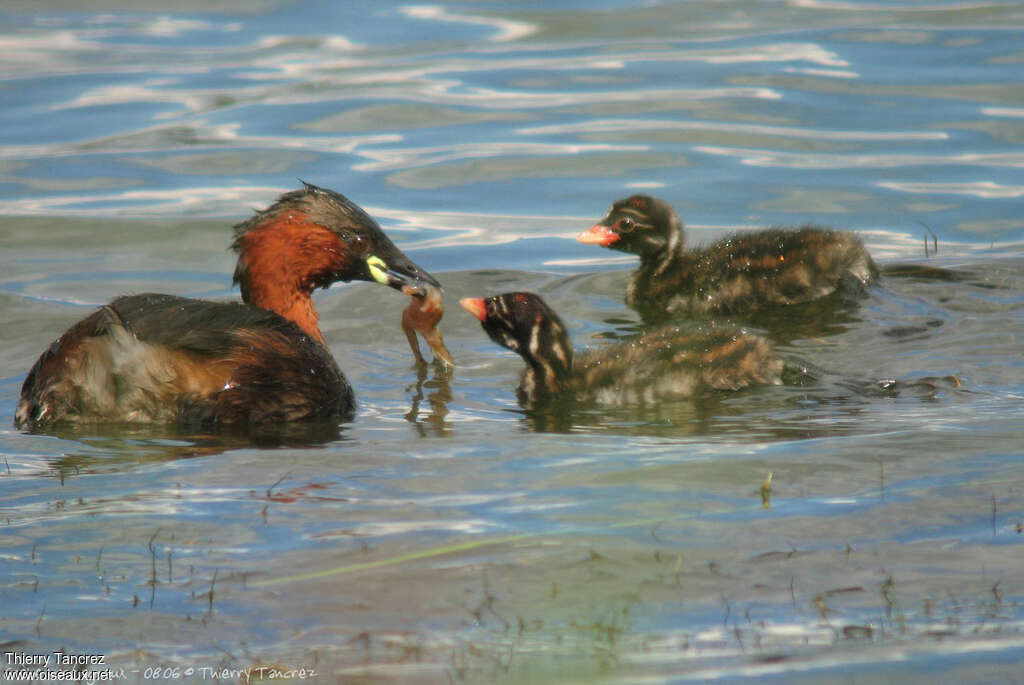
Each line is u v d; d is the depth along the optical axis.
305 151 21.55
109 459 10.50
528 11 29.84
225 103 23.83
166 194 19.81
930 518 8.68
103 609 7.59
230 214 19.05
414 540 8.53
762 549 8.26
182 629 7.34
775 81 24.22
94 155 21.41
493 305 13.28
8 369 13.58
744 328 14.59
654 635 7.16
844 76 24.38
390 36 28.25
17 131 22.53
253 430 11.45
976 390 12.14
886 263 16.70
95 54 26.98
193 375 11.48
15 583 7.95
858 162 20.56
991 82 23.73
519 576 7.95
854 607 7.44
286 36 28.42
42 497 9.54
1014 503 8.87
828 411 11.70
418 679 6.72
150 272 17.08
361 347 14.59
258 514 9.08
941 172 20.09
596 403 12.54
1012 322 14.35
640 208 16.64
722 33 27.48
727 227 18.36
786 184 19.92
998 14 27.88
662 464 10.03
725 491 9.34
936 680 6.59
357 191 19.95
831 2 29.73
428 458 10.42
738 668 6.77
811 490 9.30
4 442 10.98
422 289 13.49
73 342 11.52
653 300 16.27
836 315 15.02
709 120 22.52
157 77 25.44
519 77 25.06
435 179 20.47
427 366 13.96
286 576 8.02
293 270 13.37
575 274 17.17
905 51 25.69
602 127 22.34
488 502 9.24
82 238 18.17
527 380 13.06
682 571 7.96
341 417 12.04
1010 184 19.55
